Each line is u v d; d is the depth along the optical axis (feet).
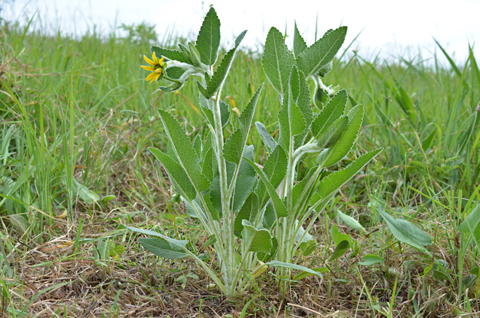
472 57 11.69
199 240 7.64
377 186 10.02
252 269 6.24
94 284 6.27
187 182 5.69
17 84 11.30
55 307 5.47
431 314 5.68
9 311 5.05
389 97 13.23
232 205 5.70
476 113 10.02
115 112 12.02
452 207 7.19
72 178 8.66
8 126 10.09
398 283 6.53
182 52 5.12
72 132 8.87
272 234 6.26
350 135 5.04
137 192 9.95
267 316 5.60
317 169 5.36
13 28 17.76
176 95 13.57
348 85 16.08
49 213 7.80
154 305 5.78
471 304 5.84
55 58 14.02
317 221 8.97
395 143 11.11
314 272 4.88
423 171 9.86
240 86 12.98
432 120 13.00
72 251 6.94
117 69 16.14
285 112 5.37
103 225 8.30
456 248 6.28
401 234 6.40
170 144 6.31
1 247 6.41
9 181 8.27
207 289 6.17
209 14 5.03
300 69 5.71
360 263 6.16
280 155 5.32
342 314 5.67
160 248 5.75
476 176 9.66
